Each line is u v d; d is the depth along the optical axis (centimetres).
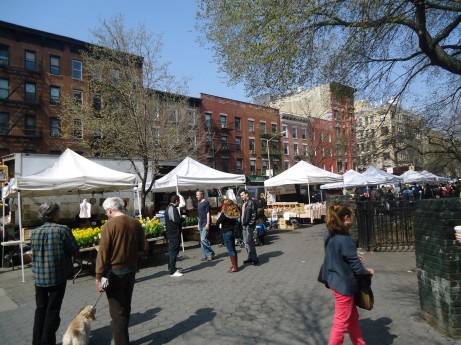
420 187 2820
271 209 1742
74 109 1892
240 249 1078
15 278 888
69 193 1137
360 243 915
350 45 950
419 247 431
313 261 827
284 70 959
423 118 1527
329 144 4306
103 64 1723
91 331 463
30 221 1295
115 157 1859
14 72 2850
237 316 482
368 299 325
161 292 631
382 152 1753
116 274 384
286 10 806
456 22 809
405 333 390
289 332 417
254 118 4497
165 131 2020
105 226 391
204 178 1308
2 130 2798
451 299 370
